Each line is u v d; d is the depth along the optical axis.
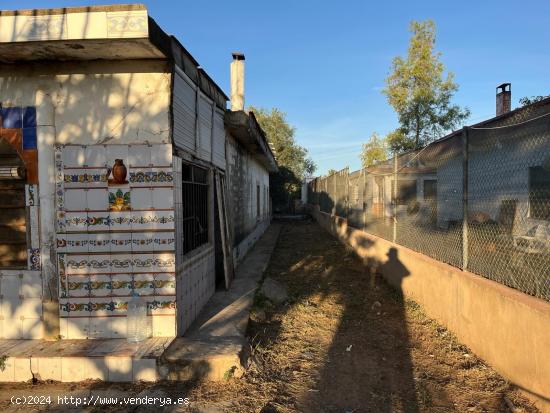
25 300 5.08
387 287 8.97
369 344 5.69
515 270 4.46
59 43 4.25
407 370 4.83
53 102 5.00
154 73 4.96
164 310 5.07
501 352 4.45
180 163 5.41
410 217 8.30
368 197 12.50
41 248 5.04
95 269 5.04
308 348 5.55
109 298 5.04
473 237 5.42
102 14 4.10
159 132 4.97
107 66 4.95
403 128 21.61
